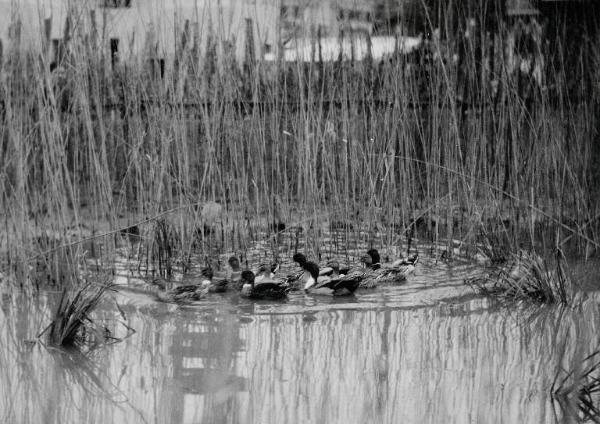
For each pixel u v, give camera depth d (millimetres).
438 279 15945
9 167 16828
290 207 18656
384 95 17688
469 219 17469
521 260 15609
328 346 11844
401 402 9594
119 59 17203
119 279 15586
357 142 18484
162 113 16359
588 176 18609
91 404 9578
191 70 17516
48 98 15398
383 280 15625
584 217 17500
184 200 17391
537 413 9219
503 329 12680
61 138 15039
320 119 17156
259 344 11891
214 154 16844
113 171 17891
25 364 10961
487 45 18406
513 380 10352
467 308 13961
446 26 17656
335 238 17906
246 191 17141
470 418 9039
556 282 15125
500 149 18047
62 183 15094
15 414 9273
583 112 18562
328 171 17891
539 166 17250
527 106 19312
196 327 12766
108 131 18391
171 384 10227
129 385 10203
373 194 17484
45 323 12773
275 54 17359
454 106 17250
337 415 9188
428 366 10930
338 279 14828
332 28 18047
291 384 10234
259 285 14562
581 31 18672
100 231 16547
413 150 18219
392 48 18531
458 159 18656
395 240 17781
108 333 12312
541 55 17812
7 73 16172
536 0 18578
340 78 18594
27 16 15414
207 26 17750
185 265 16484
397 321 13172
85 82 15852
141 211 16453
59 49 16344
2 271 15453
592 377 9836
